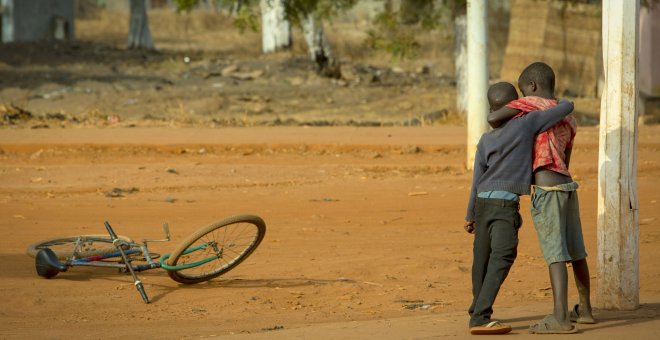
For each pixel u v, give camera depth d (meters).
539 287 19.67
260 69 76.44
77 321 16.98
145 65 78.06
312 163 39.81
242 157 41.12
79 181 34.91
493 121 14.08
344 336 14.09
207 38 109.81
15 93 64.69
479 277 14.20
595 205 29.69
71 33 97.00
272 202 30.88
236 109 62.12
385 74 79.81
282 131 46.88
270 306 18.31
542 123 13.93
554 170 13.94
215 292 19.55
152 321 17.03
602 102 15.91
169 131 46.56
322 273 21.19
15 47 81.25
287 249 23.83
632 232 15.84
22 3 89.62
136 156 41.03
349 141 43.19
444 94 70.06
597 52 68.31
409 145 42.44
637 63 15.64
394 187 33.66
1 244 24.22
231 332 15.70
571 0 68.00
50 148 41.66
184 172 36.62
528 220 27.61
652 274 20.20
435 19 59.38
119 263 20.38
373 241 24.89
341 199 31.39
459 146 42.38
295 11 57.34
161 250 23.53
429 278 20.75
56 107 60.91
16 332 15.87
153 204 30.48
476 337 13.66
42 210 29.22
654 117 57.62
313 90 69.94
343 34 103.00
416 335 13.99
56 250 23.00
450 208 29.69
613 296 15.93
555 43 68.12
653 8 56.81
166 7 151.00
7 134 44.69
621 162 15.75
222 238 24.41
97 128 47.91
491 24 86.12
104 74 72.88
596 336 13.49
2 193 32.69
